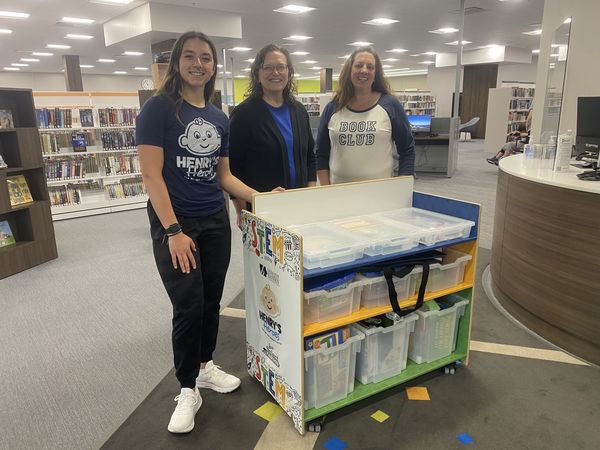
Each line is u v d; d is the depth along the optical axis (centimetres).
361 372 202
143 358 242
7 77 1730
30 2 696
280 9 811
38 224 402
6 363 239
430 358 219
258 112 223
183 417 182
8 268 375
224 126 188
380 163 251
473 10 846
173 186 175
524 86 1256
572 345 238
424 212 233
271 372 196
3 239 388
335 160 260
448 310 215
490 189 693
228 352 246
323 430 183
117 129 620
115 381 221
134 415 195
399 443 176
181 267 171
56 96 592
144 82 644
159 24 751
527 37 1184
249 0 738
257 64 221
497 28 1042
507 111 1145
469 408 196
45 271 386
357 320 186
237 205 221
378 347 201
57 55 1291
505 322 275
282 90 227
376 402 201
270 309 189
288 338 179
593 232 218
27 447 178
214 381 208
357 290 190
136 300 320
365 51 242
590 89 429
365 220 218
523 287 267
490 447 173
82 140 585
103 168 618
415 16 893
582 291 228
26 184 407
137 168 640
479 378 218
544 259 248
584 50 429
